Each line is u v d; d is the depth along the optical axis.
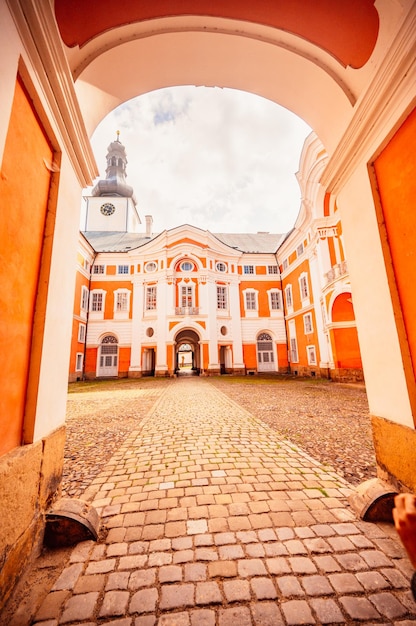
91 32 2.57
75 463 3.97
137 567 1.94
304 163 15.27
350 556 2.01
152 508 2.73
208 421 6.28
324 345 17.00
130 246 27.02
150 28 2.77
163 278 22.88
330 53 2.78
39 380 2.01
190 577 1.84
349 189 3.12
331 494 2.93
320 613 1.56
